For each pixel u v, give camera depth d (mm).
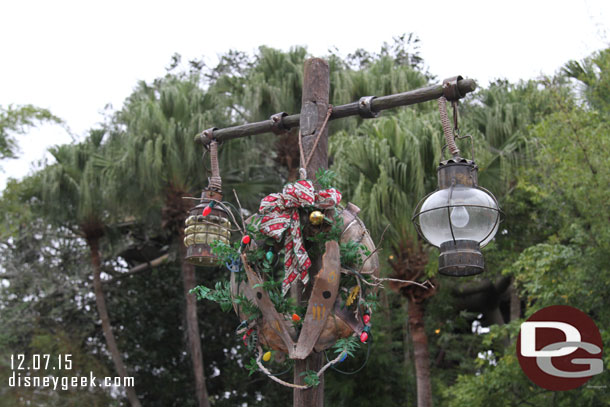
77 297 19219
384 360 15367
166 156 14883
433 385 16453
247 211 16812
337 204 4090
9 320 17219
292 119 4871
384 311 15766
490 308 18234
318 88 4684
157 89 17719
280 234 3979
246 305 4043
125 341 19453
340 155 12453
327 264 3822
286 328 3957
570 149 10359
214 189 4965
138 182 15180
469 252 3928
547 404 11406
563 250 10672
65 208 16609
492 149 14062
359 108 4535
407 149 11109
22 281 18094
